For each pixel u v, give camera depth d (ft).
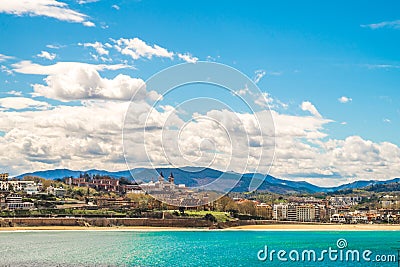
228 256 259.80
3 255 257.75
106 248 283.59
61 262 238.68
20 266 226.17
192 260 244.63
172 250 275.59
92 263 236.22
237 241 305.94
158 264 235.81
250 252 270.26
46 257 253.03
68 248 282.77
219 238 316.60
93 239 323.57
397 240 333.62
